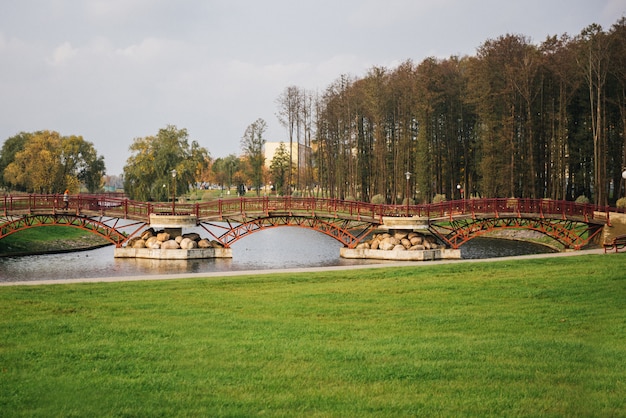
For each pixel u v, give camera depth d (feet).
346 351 46.32
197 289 78.84
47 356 45.27
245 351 46.26
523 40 224.53
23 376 40.75
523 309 63.57
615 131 220.64
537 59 212.64
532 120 218.38
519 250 173.47
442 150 264.52
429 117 247.70
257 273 96.63
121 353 45.80
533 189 208.23
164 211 160.35
